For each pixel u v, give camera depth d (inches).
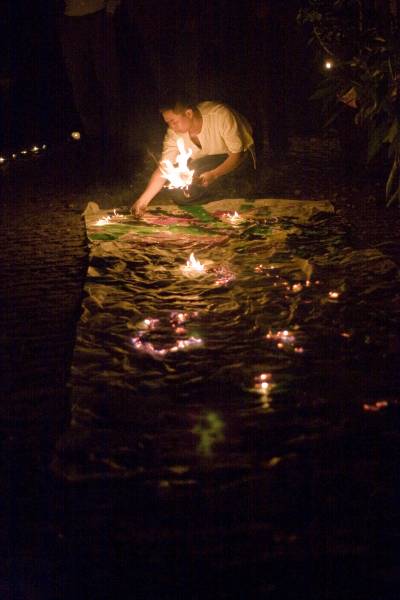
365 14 254.8
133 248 237.9
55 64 491.2
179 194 282.8
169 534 113.7
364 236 245.1
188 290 203.5
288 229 253.1
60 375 162.9
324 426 138.4
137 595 104.0
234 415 142.7
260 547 110.6
